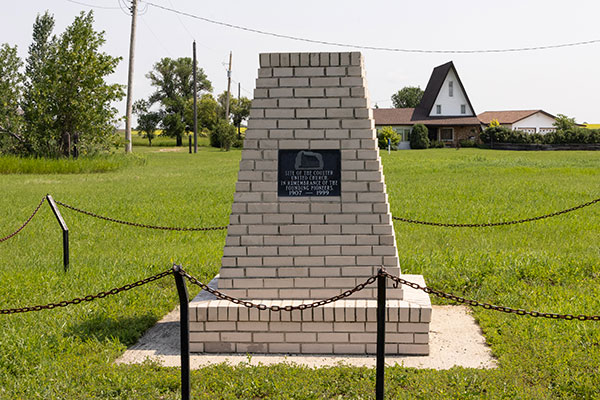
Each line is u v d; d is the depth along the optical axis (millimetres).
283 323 6680
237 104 98875
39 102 37062
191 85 101062
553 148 60062
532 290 8547
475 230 13422
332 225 6836
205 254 11312
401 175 27906
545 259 10008
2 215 15914
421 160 40062
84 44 37281
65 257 10227
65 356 6355
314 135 6805
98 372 5906
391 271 6809
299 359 6508
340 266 6840
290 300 6828
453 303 8430
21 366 6062
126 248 12227
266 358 6547
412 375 5777
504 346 6500
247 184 6859
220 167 36219
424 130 64438
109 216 15797
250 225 6875
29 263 10602
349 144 6793
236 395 5512
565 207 16359
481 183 23266
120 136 40094
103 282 9281
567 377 5555
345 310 6590
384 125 68000
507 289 8711
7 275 9578
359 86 6773
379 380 5137
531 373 5773
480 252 10750
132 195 20422
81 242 12797
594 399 5156
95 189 22562
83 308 7883
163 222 14953
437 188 21609
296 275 6844
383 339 5156
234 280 6879
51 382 5664
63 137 36906
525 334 6715
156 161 44469
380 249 6816
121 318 7707
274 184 6840
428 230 13523
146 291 8961
